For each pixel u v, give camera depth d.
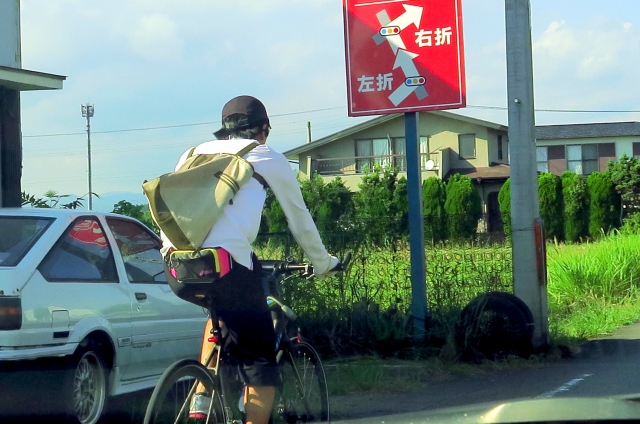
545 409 2.56
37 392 5.34
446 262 10.23
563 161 47.00
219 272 3.79
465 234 11.23
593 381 7.40
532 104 8.77
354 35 8.98
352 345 8.77
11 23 11.21
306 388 4.73
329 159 42.72
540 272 8.71
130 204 11.44
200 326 7.24
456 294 9.27
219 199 3.82
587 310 12.20
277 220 19.91
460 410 2.86
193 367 3.98
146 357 6.48
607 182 32.84
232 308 3.95
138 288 6.53
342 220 10.10
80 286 5.86
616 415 2.46
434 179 36.59
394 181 34.94
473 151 42.28
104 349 5.99
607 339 10.05
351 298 9.11
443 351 8.35
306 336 8.75
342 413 6.40
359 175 42.62
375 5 8.90
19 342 5.22
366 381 7.36
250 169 3.91
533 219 8.73
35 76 10.72
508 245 10.70
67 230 6.02
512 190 8.79
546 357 8.55
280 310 4.43
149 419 3.75
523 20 8.63
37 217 6.04
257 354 4.04
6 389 5.19
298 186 4.08
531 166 8.74
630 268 13.88
